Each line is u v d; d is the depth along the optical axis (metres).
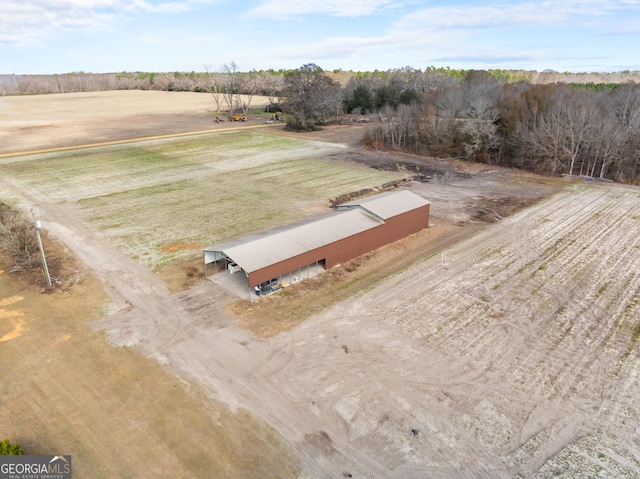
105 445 17.64
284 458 17.16
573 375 21.61
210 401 19.98
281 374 21.73
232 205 45.81
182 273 31.72
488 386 20.91
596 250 35.16
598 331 25.08
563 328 25.38
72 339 24.41
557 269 32.22
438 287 29.92
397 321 26.09
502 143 62.81
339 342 24.16
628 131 56.00
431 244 36.88
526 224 40.75
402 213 37.22
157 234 38.41
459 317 26.44
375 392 20.55
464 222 41.50
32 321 26.05
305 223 34.31
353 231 33.81
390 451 17.50
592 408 19.59
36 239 35.56
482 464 16.91
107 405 19.72
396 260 34.09
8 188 51.44
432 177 57.16
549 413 19.34
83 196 48.75
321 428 18.58
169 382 21.17
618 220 41.22
